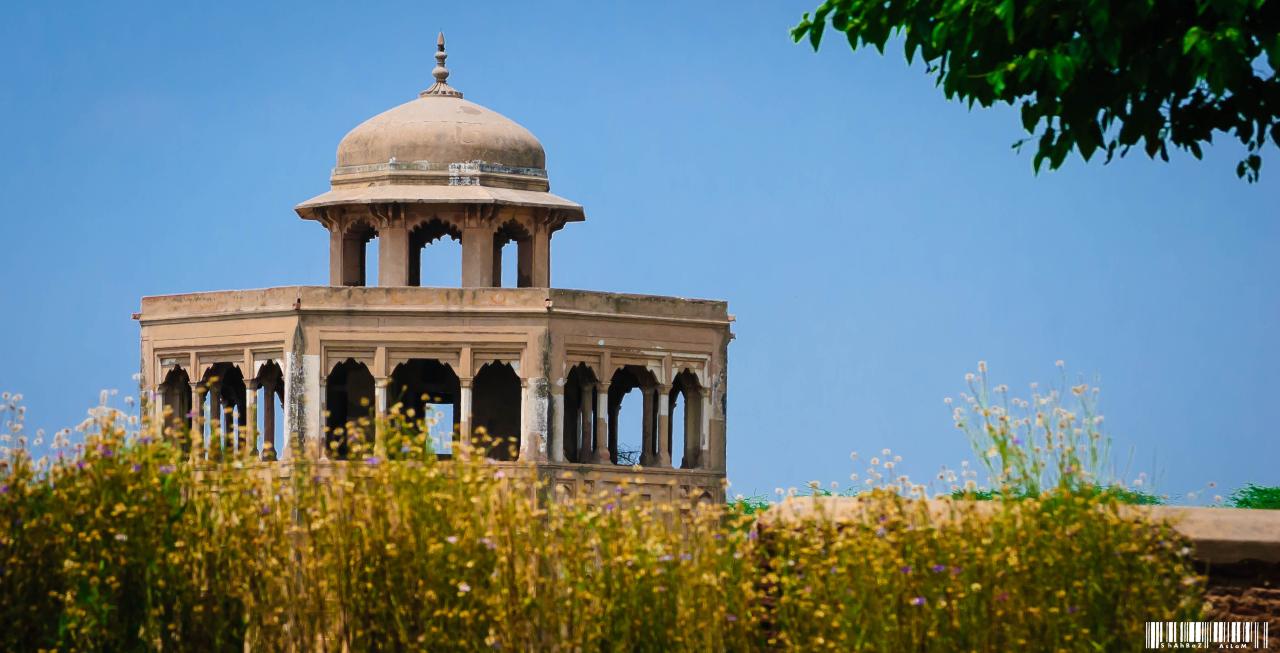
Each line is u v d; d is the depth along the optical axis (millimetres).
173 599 28547
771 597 27844
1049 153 33844
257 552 28844
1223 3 30359
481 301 72875
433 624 27797
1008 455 27422
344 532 28500
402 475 28688
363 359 72625
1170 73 31453
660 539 28156
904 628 26312
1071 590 26453
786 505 28281
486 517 28422
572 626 27531
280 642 28750
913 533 26844
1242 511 28312
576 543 27969
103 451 29016
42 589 28547
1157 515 28062
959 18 32938
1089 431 27531
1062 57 31641
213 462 30359
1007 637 26312
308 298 72500
